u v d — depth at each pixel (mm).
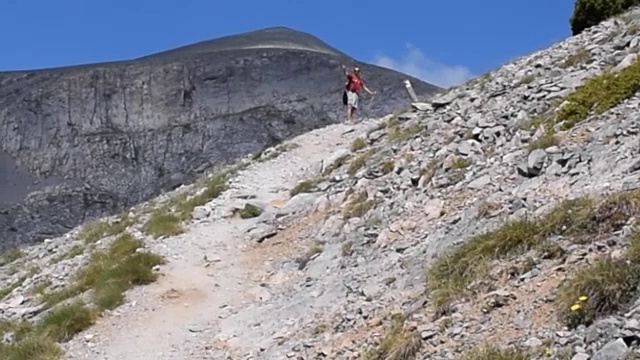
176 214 22797
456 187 16016
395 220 16234
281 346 12844
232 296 16516
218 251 19250
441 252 13109
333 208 19328
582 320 8930
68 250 23578
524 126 17203
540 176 14062
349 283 14250
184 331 15070
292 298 15047
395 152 20844
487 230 12703
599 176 12781
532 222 11750
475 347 9523
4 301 19375
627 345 8023
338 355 11477
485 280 10984
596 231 10711
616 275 9047
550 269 10383
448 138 19359
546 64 21734
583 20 27312
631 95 15539
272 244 18953
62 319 15844
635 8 25922
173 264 18438
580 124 15523
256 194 23391
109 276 17594
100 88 86562
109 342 14992
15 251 27609
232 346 13852
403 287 12742
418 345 10266
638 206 10602
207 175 30562
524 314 9734
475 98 21844
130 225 23562
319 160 25484
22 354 14836
